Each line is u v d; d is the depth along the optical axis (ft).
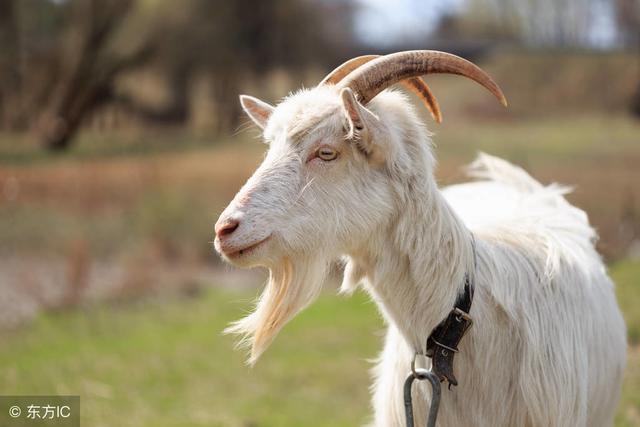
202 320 32.32
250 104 12.05
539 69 137.80
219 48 122.83
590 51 146.41
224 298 36.06
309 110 10.66
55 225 45.85
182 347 28.32
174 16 118.32
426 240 10.64
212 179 54.65
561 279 11.75
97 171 61.26
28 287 36.42
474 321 10.88
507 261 11.53
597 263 13.26
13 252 42.63
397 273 10.82
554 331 11.30
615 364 12.78
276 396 22.85
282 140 10.73
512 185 15.10
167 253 43.62
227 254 10.28
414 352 10.94
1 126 109.60
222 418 20.76
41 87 112.47
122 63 114.21
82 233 44.42
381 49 156.66
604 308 12.66
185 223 44.96
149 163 67.36
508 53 150.20
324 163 10.52
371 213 10.55
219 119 124.57
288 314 10.78
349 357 26.40
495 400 10.98
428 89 11.59
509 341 11.07
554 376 11.07
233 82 126.00
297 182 10.46
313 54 132.87
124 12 114.11
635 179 48.88
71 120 107.34
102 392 23.16
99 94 114.52
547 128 105.09
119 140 109.60
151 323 32.14
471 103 126.72
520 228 12.39
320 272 10.66
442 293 10.69
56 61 112.98
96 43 112.47
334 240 10.56
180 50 119.75
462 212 13.75
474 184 15.52
